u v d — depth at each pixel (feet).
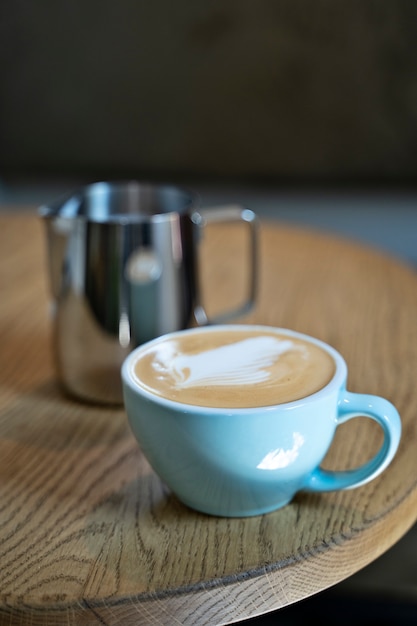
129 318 2.02
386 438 1.62
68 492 1.74
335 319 2.47
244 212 2.36
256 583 1.55
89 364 2.03
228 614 1.55
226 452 1.56
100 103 6.13
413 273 2.85
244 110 5.99
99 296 2.01
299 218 5.96
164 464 1.62
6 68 6.10
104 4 5.86
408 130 5.88
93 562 1.57
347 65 5.76
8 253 3.11
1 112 6.24
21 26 5.98
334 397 1.59
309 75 5.83
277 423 1.54
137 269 2.00
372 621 3.07
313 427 1.58
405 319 2.47
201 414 1.53
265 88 5.90
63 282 2.04
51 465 1.83
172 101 6.04
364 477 1.64
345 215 5.94
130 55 5.96
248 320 2.47
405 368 2.17
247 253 3.12
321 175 6.10
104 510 1.69
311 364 1.68
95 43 5.97
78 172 6.32
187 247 2.10
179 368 1.66
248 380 1.63
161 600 1.51
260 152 6.09
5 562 1.57
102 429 1.96
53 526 1.65
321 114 5.92
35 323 2.48
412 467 1.79
